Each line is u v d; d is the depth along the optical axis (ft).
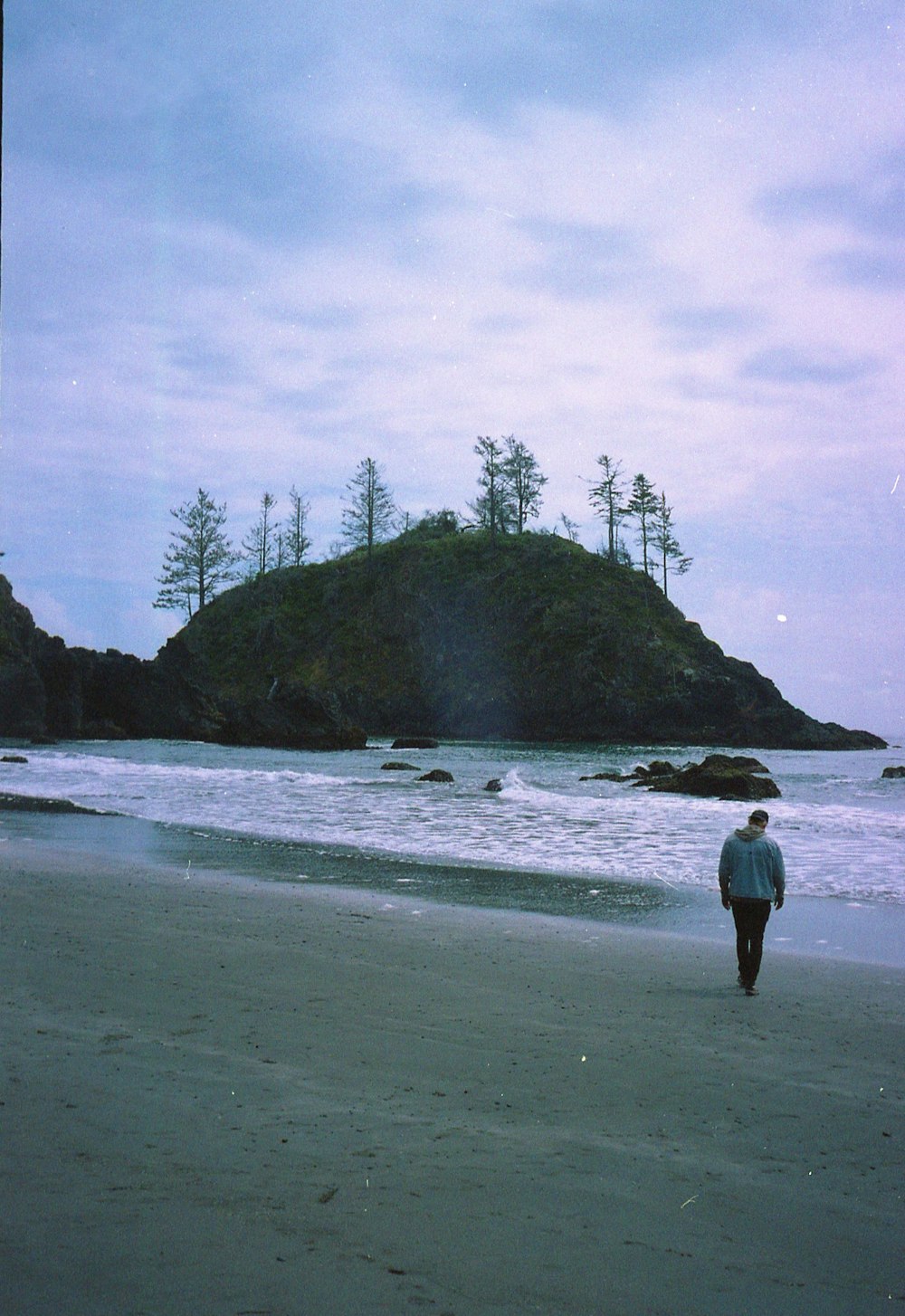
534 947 33.76
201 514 405.39
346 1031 21.85
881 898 46.09
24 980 24.82
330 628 383.04
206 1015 22.54
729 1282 11.44
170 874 47.96
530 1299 10.68
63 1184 12.77
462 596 354.95
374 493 419.95
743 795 102.94
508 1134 15.92
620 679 304.50
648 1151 15.53
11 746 191.62
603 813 85.05
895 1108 18.20
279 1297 10.29
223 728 230.68
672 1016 24.98
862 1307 11.01
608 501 405.39
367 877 50.08
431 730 335.06
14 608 219.61
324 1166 14.05
